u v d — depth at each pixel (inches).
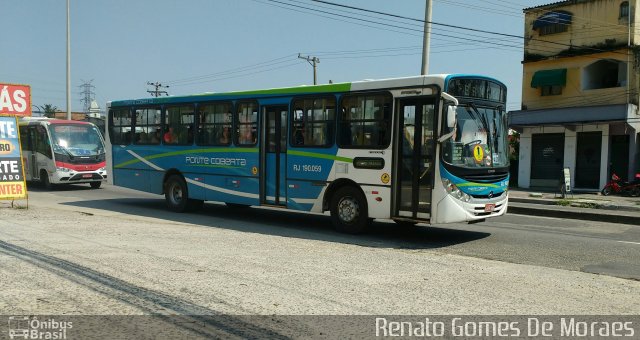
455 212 361.7
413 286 235.5
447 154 360.2
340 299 212.7
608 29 986.7
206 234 375.2
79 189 842.2
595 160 994.7
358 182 398.6
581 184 1011.3
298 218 512.4
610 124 967.0
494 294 225.5
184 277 240.7
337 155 410.9
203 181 512.1
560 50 1052.5
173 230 390.3
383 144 384.5
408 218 376.5
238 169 480.1
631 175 952.9
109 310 193.6
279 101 448.8
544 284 245.3
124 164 598.2
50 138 814.5
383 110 385.7
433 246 369.1
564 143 1035.9
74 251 292.0
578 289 237.3
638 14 964.0
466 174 367.6
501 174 398.9
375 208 389.7
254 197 468.1
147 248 309.0
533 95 1094.4
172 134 543.5
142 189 579.2
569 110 1011.9
